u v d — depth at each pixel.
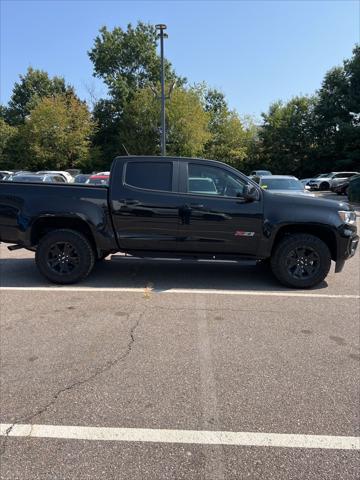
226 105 55.03
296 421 2.92
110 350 4.02
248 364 3.75
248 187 5.95
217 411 3.02
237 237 6.11
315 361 3.83
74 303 5.46
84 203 6.16
